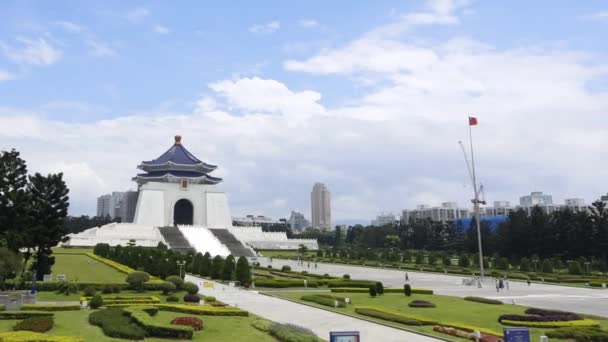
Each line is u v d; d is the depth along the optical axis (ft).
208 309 128.77
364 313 134.51
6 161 190.29
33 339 81.87
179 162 563.07
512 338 76.84
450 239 572.10
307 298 165.27
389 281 255.50
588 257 393.91
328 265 368.27
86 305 133.49
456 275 301.22
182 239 435.53
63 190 196.44
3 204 186.60
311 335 97.35
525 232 412.98
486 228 483.10
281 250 515.09
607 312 150.82
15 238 170.30
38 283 167.63
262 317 127.85
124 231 449.48
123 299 142.51
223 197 552.00
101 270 239.50
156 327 96.48
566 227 400.67
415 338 102.47
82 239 415.03
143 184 559.38
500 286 222.69
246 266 210.18
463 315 136.87
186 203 563.07
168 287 170.09
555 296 196.85
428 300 172.14
